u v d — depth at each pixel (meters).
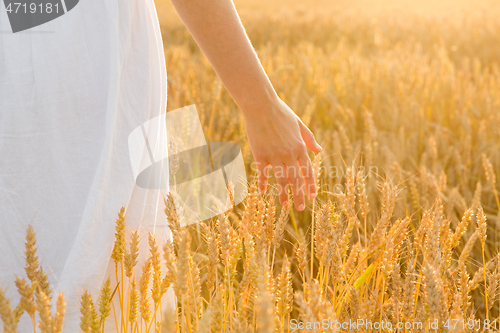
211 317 1.01
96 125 1.12
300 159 1.21
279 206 2.25
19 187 1.09
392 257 1.32
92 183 1.10
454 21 11.02
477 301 1.97
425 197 2.34
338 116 4.18
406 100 4.14
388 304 1.27
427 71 5.08
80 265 1.07
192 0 1.05
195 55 8.23
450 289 1.23
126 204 1.15
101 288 1.16
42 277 1.00
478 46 8.46
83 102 1.10
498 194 2.92
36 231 1.10
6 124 1.07
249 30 12.45
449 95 4.44
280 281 1.09
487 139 3.63
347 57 6.19
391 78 4.85
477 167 3.14
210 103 3.89
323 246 1.18
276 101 1.17
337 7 19.17
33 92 1.08
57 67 1.08
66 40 1.08
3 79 1.07
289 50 9.17
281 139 1.18
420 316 1.11
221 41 1.08
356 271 1.33
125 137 1.16
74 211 1.11
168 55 6.39
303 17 14.80
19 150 1.08
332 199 1.81
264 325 0.74
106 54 1.11
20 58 1.07
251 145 1.20
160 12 16.38
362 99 4.50
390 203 1.30
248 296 1.21
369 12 15.55
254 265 1.05
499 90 4.57
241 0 25.98
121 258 1.12
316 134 3.24
